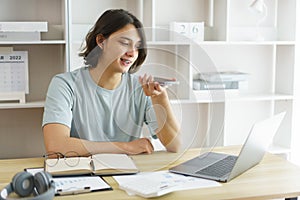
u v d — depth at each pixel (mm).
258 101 3535
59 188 1574
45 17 2992
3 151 3072
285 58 3387
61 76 2107
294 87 3328
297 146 3387
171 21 3250
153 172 1777
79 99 1923
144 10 3127
